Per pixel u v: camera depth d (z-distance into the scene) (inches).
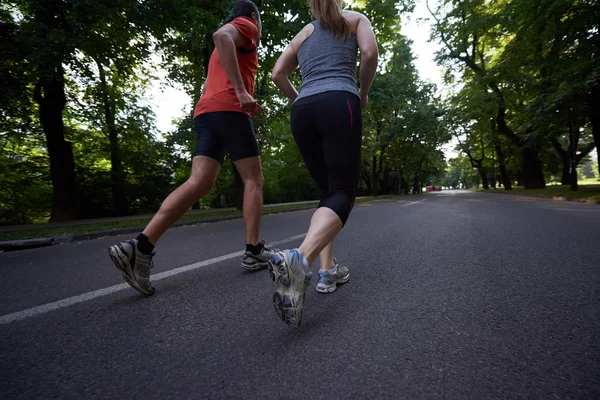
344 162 61.3
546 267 92.7
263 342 51.3
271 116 428.5
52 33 283.4
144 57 403.9
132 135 611.8
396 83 647.8
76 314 64.6
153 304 69.5
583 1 383.6
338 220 56.9
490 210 326.0
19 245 182.4
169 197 76.4
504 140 1077.1
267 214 398.9
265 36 324.5
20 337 54.4
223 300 71.2
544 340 49.8
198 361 45.9
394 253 117.2
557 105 455.5
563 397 36.4
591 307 62.3
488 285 77.4
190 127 434.6
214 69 89.8
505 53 578.9
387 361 44.8
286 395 37.9
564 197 497.4
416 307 64.4
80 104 537.3
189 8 272.2
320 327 56.1
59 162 379.2
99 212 557.0
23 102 361.7
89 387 40.1
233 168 439.2
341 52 65.4
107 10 278.7
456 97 856.9
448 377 40.8
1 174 533.0
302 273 49.1
